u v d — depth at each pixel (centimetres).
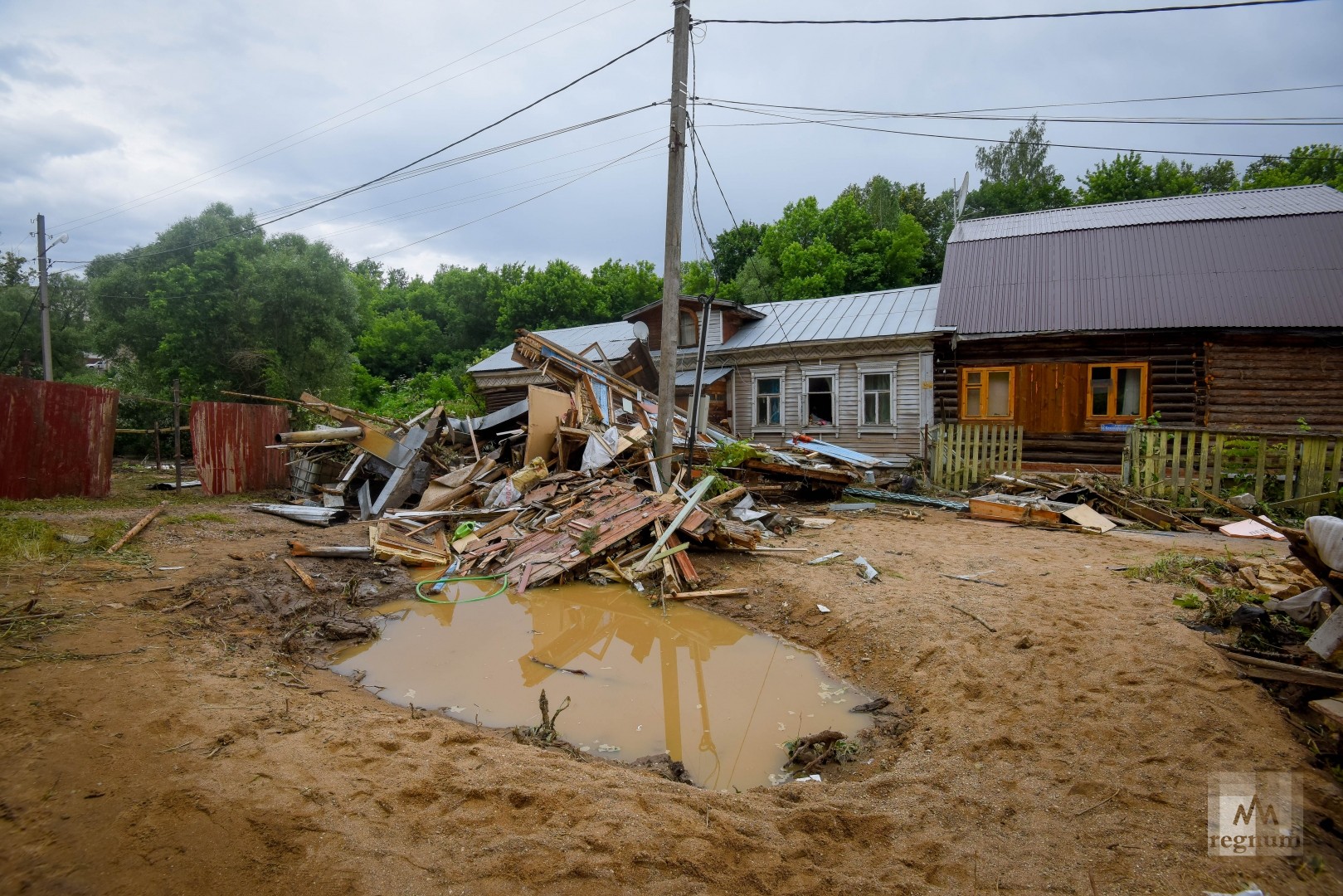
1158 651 480
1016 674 478
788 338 1928
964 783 360
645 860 291
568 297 3966
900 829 323
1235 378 1414
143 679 437
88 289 2520
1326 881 278
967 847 309
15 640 478
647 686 544
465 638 646
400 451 1223
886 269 3253
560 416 1213
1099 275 1576
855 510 1187
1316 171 3206
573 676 564
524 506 1003
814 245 3272
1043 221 1861
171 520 949
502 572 833
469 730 439
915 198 4075
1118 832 313
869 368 1809
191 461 2033
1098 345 1512
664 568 786
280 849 284
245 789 321
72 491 1119
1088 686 447
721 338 2036
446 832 306
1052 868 294
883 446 1797
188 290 2220
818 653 601
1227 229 1559
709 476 999
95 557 721
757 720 486
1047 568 738
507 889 271
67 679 421
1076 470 1448
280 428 1473
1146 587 639
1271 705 400
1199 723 391
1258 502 1015
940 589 675
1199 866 288
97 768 327
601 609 725
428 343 4606
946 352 1664
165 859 273
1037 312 1557
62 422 1103
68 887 255
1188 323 1408
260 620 629
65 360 2756
